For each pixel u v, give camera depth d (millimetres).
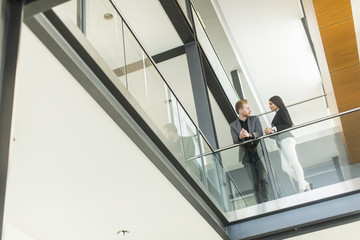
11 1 2324
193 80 8250
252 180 5953
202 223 5184
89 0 4094
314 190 5543
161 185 4453
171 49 8734
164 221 5094
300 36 11219
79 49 3084
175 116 5602
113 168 4094
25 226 4727
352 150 5641
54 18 2820
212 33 11078
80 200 4480
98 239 5297
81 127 3535
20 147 3656
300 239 5676
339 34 5836
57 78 3055
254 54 11852
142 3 7812
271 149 6078
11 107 2053
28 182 4078
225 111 9938
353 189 5344
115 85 3453
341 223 5258
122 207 4723
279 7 10562
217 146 7547
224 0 10438
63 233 5016
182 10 8109
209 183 5660
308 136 5996
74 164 3949
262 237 5523
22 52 2826
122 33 4844
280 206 5559
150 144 4008
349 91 6699
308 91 12828
